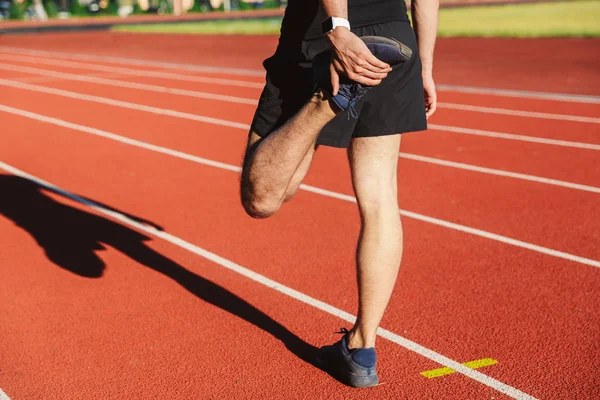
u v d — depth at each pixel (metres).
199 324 3.79
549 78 13.64
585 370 3.24
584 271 4.48
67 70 17.64
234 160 7.75
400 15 2.79
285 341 3.58
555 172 7.00
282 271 4.54
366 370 3.06
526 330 3.66
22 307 4.04
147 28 33.81
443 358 3.38
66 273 4.54
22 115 11.03
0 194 6.50
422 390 3.08
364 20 2.72
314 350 3.48
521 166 7.25
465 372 3.24
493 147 8.14
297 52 2.83
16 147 8.63
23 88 14.41
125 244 5.09
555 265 4.59
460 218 5.60
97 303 4.07
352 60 2.43
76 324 3.81
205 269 4.59
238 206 6.00
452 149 8.08
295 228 5.39
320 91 2.54
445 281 4.33
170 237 5.23
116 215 5.80
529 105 10.83
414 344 3.53
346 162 7.52
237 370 3.29
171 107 11.59
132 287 4.30
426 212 5.77
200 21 39.69
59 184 6.84
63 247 5.04
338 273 4.49
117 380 3.23
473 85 13.14
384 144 2.86
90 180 6.98
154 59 19.61
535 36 21.86
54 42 27.17
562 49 18.28
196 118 10.51
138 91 13.59
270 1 58.88
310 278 4.42
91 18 48.78
